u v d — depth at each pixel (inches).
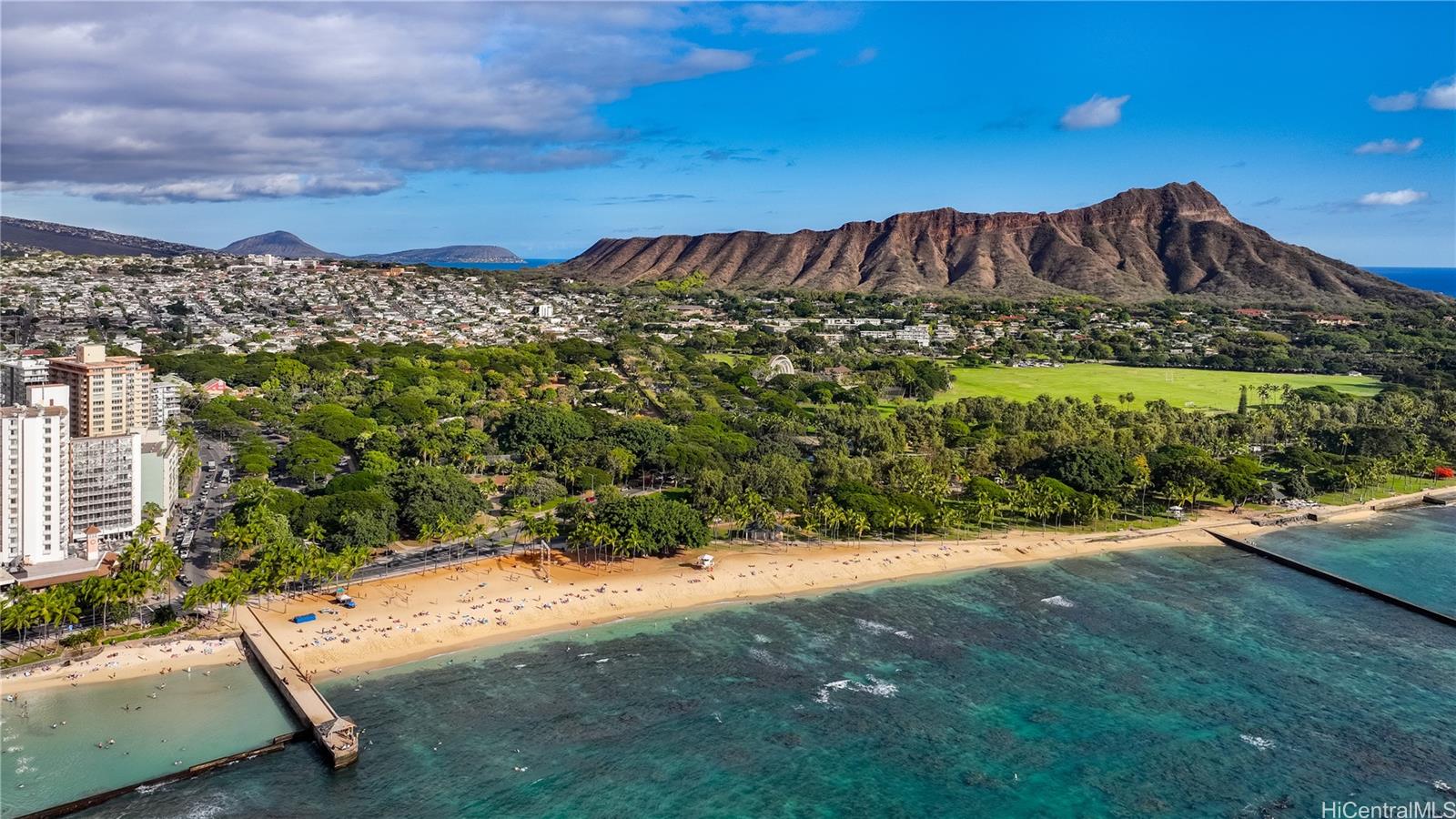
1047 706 6939.0
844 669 7465.6
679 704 6811.0
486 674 7185.0
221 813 5423.2
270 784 5708.7
